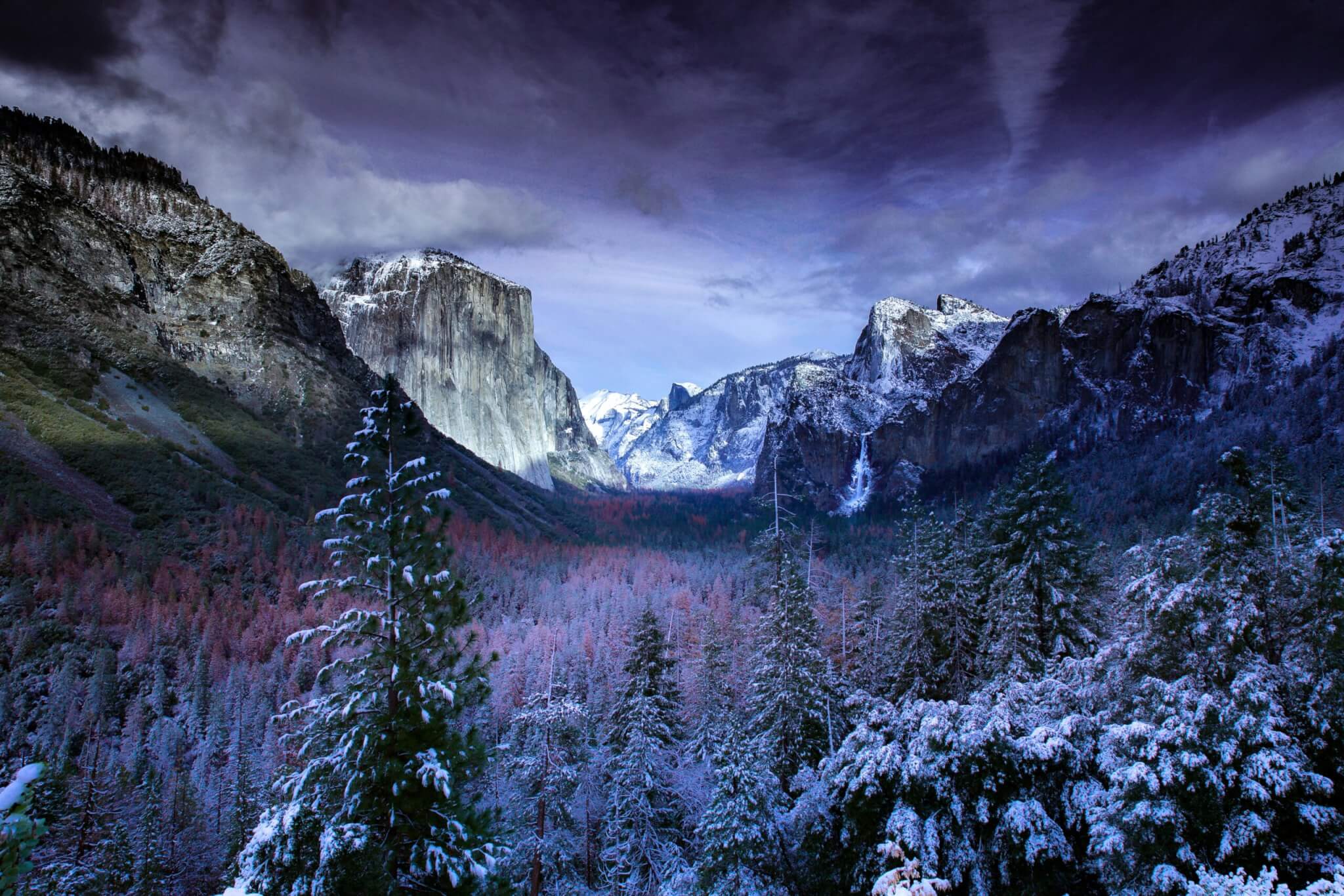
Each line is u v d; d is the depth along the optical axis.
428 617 19.86
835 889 21.58
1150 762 17.31
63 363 157.00
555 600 138.00
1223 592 18.97
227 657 93.50
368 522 20.02
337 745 18.95
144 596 100.38
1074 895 18.20
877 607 50.59
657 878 33.66
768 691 35.53
